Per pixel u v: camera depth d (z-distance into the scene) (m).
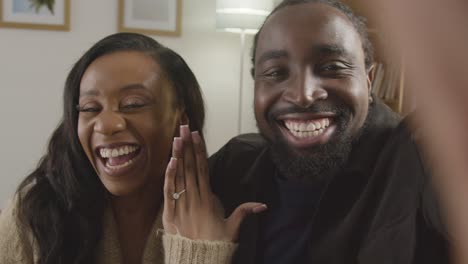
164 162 1.02
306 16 0.71
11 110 2.73
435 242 0.55
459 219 0.12
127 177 0.97
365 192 0.70
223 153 1.03
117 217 1.04
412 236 0.57
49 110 2.77
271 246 0.82
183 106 1.06
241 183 0.91
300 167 0.75
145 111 0.97
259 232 0.84
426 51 0.10
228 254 0.81
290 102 0.70
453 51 0.10
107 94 0.95
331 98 0.71
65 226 1.00
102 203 1.02
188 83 1.07
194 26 2.94
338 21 0.71
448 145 0.11
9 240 1.01
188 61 2.95
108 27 2.80
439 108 0.10
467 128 0.10
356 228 0.70
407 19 0.10
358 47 0.72
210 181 0.97
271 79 0.74
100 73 0.95
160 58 1.01
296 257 0.77
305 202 0.79
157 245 0.98
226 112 3.05
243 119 3.06
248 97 3.04
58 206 1.02
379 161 0.71
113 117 0.94
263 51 0.74
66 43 2.75
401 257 0.58
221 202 0.92
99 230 1.00
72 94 1.00
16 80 2.72
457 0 0.10
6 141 2.75
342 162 0.74
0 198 2.78
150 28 2.86
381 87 2.27
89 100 0.96
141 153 0.97
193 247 0.81
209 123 3.02
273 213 0.84
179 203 0.85
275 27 0.73
